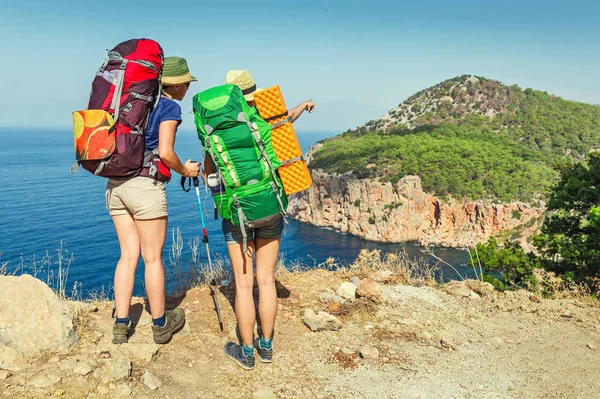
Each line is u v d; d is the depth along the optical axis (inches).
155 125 110.1
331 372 117.3
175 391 102.3
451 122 7239.2
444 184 3848.4
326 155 5177.2
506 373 121.8
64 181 6496.1
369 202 4042.8
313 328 136.6
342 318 148.3
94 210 3964.1
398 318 151.6
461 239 3764.8
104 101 106.7
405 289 173.6
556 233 641.6
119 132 106.2
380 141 5679.1
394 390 110.9
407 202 3917.3
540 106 7332.7
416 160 4328.3
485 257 620.1
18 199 4699.8
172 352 118.0
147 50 110.0
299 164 109.1
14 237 2787.9
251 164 104.1
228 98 105.4
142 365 110.2
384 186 3954.2
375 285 164.7
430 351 131.9
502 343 139.3
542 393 113.1
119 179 111.1
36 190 5506.9
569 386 116.4
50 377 96.9
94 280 1846.7
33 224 3255.4
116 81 106.6
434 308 163.3
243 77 114.4
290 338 132.1
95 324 125.6
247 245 113.3
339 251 3344.0
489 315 162.1
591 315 165.0
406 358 126.4
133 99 106.6
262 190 105.7
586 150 6338.6
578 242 568.4
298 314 148.2
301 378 113.8
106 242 2667.3
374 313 153.3
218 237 2418.8
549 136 6614.2
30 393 92.3
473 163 4279.0
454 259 3245.6
